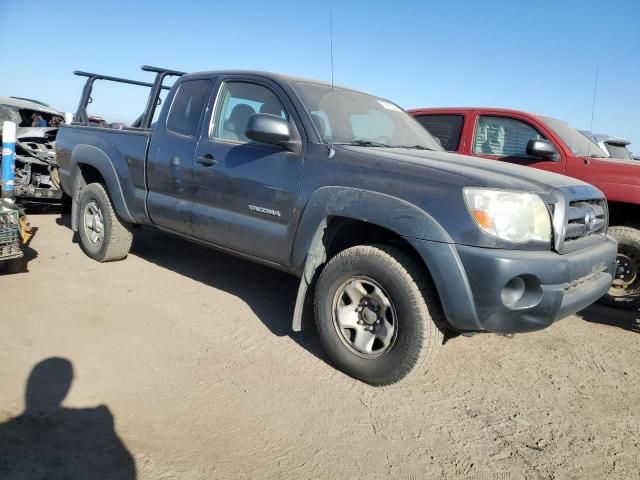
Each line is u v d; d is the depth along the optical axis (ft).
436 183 9.63
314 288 11.66
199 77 14.48
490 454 8.75
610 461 8.78
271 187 11.75
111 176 16.20
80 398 9.14
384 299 10.11
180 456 7.93
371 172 10.42
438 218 9.34
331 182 10.80
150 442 8.18
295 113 11.94
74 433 8.16
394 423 9.42
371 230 11.27
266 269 18.30
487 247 9.05
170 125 14.70
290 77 13.07
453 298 9.20
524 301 9.29
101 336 11.72
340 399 10.03
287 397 9.95
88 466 7.46
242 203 12.40
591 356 13.17
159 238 21.95
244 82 13.38
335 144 11.35
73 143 18.28
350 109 13.30
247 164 12.30
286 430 8.91
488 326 9.30
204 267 18.01
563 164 17.38
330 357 11.09
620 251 16.74
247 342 12.18
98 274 16.19
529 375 11.86
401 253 10.01
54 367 10.11
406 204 9.67
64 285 14.85
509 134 19.06
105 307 13.50
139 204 15.44
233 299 14.98
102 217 17.08
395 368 9.95
